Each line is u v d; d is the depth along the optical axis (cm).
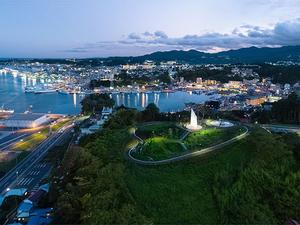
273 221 8588
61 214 8812
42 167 15925
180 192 9406
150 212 8612
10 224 10200
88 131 19788
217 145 11762
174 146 11981
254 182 9606
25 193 12688
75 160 12112
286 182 9450
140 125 15238
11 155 18050
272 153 10650
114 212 7481
